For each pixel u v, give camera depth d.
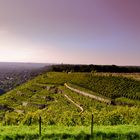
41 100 137.00
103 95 126.25
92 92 131.12
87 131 23.88
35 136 22.77
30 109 115.94
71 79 178.50
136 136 23.03
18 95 161.50
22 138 22.59
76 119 39.34
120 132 23.62
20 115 51.81
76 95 133.50
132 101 110.00
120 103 107.38
